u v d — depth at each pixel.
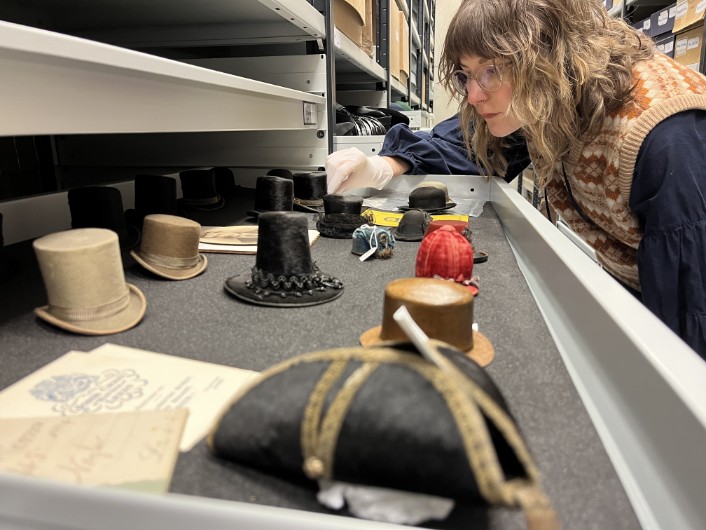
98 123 0.62
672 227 0.81
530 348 0.50
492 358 0.47
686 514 0.26
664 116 0.82
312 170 1.83
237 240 0.93
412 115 3.82
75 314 0.54
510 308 0.61
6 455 0.32
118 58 0.60
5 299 0.63
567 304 0.54
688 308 0.83
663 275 0.83
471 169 1.62
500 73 0.91
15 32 0.46
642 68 0.92
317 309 0.61
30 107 0.51
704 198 0.80
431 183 1.35
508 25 0.86
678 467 0.28
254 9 1.51
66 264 0.52
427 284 0.48
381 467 0.28
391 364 0.30
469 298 0.46
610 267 1.21
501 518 0.28
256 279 0.66
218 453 0.33
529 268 0.78
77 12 1.57
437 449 0.26
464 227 0.94
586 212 1.16
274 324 0.57
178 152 1.92
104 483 0.30
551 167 1.01
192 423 0.37
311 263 0.68
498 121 1.02
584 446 0.34
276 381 0.32
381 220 1.17
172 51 2.14
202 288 0.69
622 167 0.87
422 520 0.27
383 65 3.20
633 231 0.98
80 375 0.44
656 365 0.32
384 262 0.82
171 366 0.46
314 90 1.78
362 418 0.28
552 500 0.29
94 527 0.25
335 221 1.02
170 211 1.06
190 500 0.24
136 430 0.35
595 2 0.94
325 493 0.29
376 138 1.94
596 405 0.40
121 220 0.88
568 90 0.87
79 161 2.01
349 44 2.11
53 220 1.00
